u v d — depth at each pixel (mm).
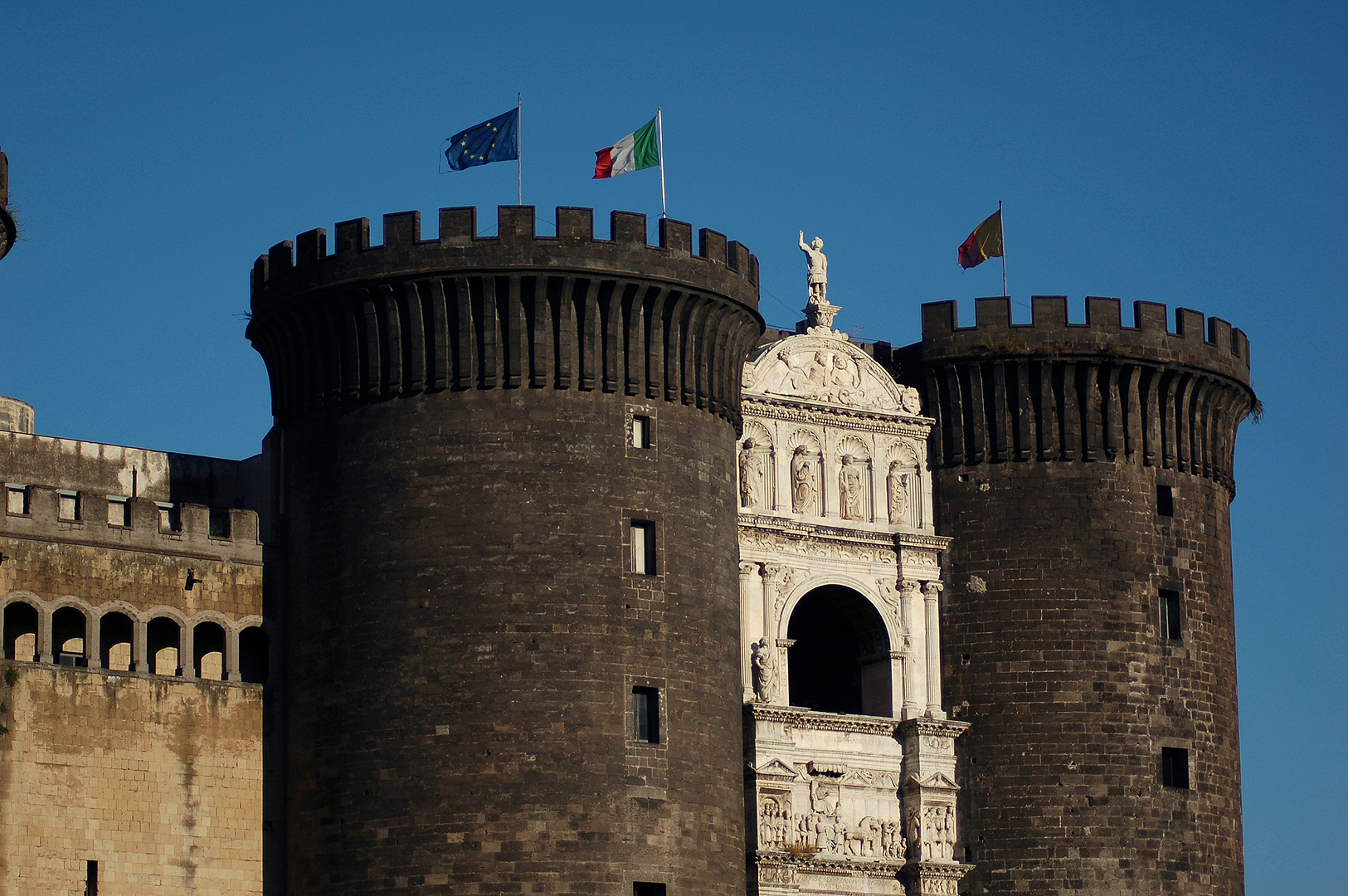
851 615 112438
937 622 112688
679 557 101438
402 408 100875
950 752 111125
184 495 111875
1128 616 113500
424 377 100750
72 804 96000
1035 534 113688
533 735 97062
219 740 99875
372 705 98625
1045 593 113062
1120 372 115125
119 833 96812
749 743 106062
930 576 113000
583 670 98188
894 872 109000
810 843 107000
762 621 107750
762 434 109750
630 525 100562
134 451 111188
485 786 96625
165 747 98625
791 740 107062
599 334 101625
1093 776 111312
